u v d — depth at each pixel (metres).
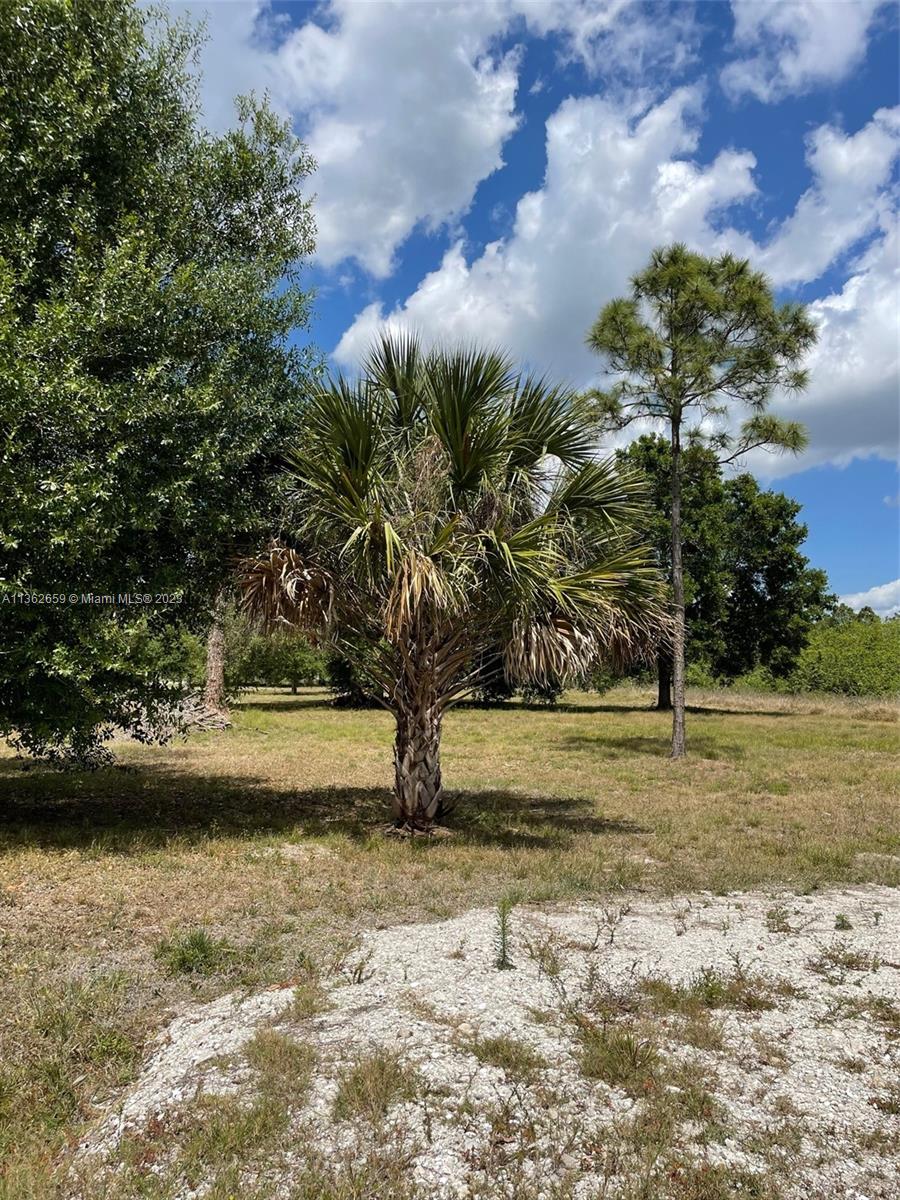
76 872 6.02
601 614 7.07
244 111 9.17
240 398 7.38
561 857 6.89
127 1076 3.23
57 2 6.98
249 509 7.59
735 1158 2.63
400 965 4.27
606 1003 3.80
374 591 7.26
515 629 7.02
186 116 8.64
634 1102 2.95
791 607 29.41
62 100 6.84
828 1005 3.89
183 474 6.98
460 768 13.58
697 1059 3.30
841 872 6.68
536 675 7.25
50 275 7.18
